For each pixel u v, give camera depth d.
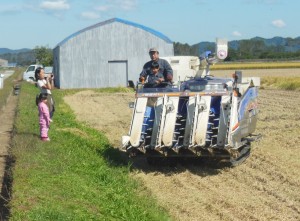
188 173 11.98
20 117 18.94
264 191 10.46
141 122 11.73
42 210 7.36
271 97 30.92
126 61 45.53
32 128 15.84
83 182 9.77
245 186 10.85
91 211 7.98
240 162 12.63
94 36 45.06
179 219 8.71
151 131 11.89
